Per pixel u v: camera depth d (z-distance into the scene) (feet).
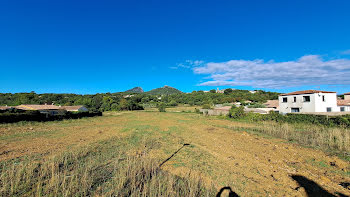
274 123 54.29
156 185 14.84
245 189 14.42
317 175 16.94
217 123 62.49
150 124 63.00
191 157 22.91
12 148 27.40
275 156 22.79
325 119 46.26
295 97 86.74
